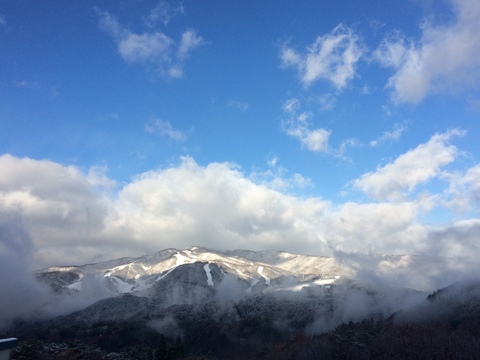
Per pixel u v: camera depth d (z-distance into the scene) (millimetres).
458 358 99062
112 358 155750
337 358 110375
